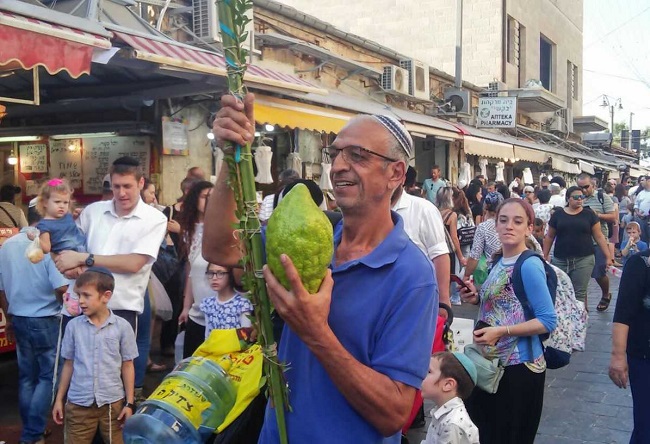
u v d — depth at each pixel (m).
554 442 4.95
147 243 4.32
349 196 1.86
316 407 1.79
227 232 2.06
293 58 11.11
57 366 4.52
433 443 3.36
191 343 4.70
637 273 3.62
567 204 8.80
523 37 25.44
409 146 1.91
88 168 8.80
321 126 9.11
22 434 4.73
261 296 1.69
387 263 1.82
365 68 12.86
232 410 2.76
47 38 4.82
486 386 3.54
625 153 45.41
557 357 3.83
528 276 3.62
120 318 4.15
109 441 4.08
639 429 3.63
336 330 1.80
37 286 4.72
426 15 22.95
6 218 6.46
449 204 8.80
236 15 1.67
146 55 5.79
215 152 8.69
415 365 1.75
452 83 18.30
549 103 22.48
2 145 9.56
